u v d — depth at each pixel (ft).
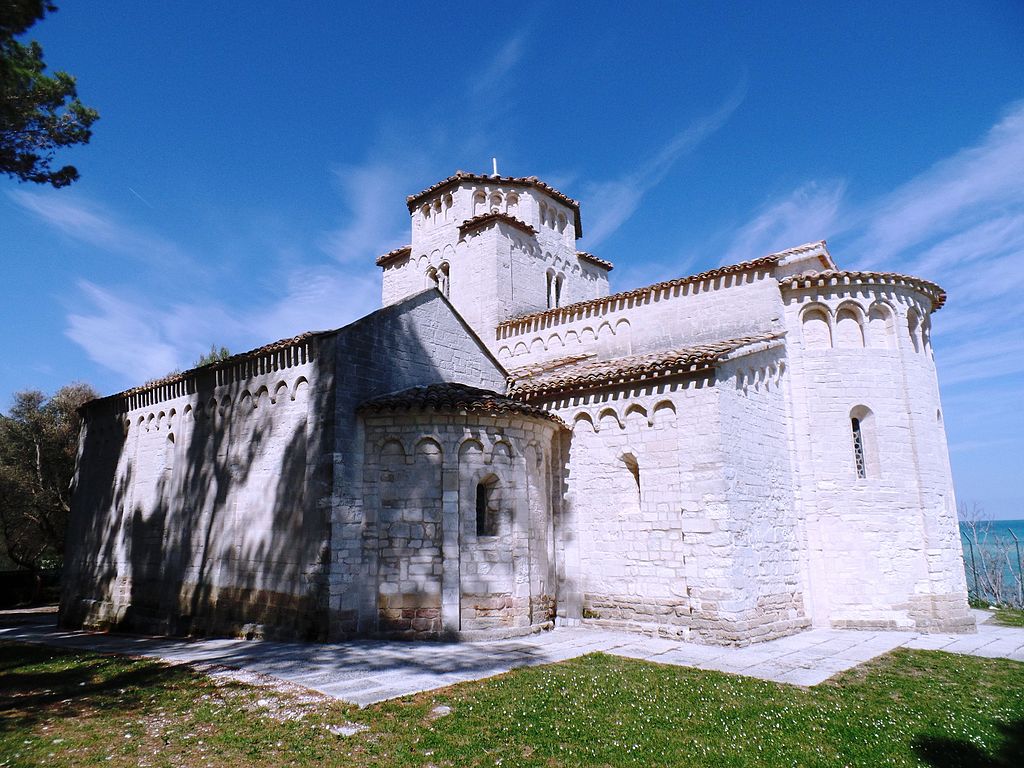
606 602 54.49
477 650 44.37
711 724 29.43
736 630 47.39
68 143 46.55
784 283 61.57
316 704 31.37
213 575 57.77
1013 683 38.34
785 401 60.75
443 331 62.03
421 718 29.37
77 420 128.67
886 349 61.57
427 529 49.39
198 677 37.47
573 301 90.89
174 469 65.92
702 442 50.98
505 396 62.49
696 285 66.64
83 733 28.40
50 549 138.92
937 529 58.49
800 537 58.54
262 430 56.49
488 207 86.53
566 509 58.13
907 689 36.37
